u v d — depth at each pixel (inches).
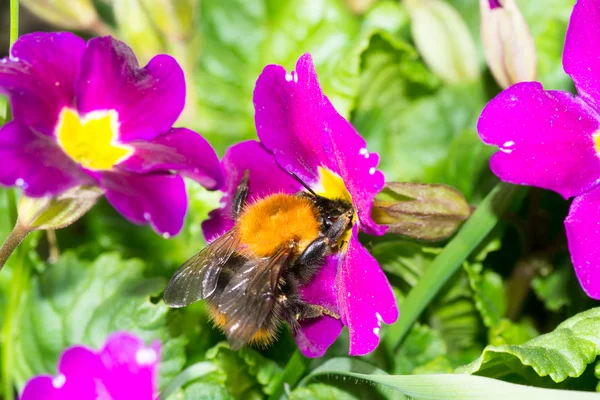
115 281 11.2
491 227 10.3
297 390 10.6
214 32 12.8
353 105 11.7
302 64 9.8
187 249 11.8
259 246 9.9
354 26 12.7
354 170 9.6
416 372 10.9
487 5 10.6
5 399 11.3
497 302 11.3
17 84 9.7
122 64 10.1
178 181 10.0
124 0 11.6
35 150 9.7
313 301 10.1
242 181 10.3
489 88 12.1
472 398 9.4
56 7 11.9
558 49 12.1
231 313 9.7
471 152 11.6
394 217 10.2
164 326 10.9
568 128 9.7
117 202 9.8
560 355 9.7
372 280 9.6
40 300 11.3
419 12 11.8
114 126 10.2
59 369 10.0
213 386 10.7
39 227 9.8
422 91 12.2
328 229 10.0
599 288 9.5
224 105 12.7
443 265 10.4
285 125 10.1
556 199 11.4
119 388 9.9
